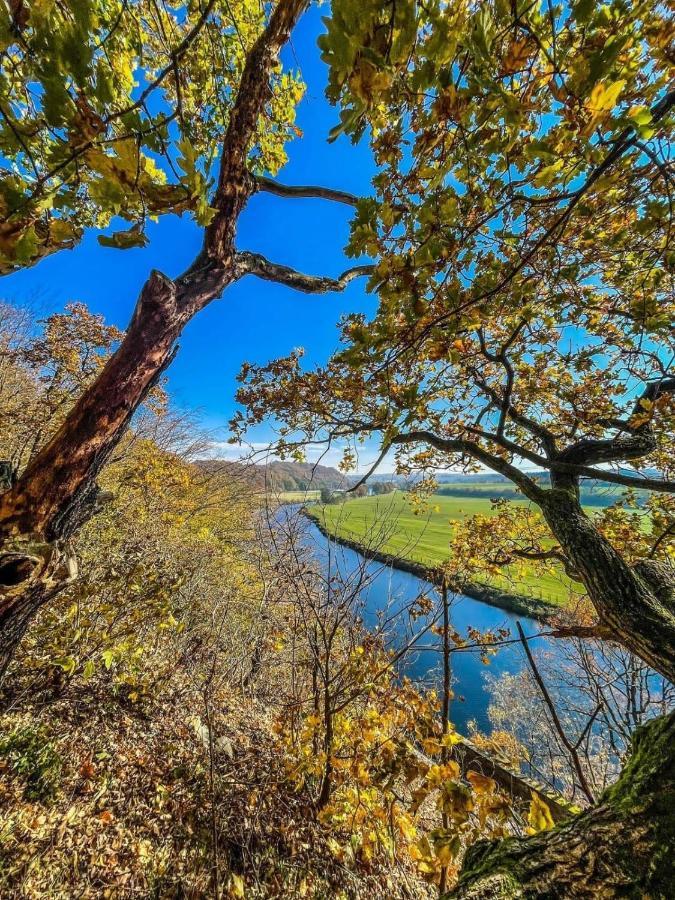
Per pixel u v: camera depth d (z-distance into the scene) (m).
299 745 3.16
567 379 3.72
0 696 2.69
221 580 7.12
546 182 0.99
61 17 0.63
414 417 1.31
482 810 1.64
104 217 1.45
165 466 7.47
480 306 1.45
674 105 0.95
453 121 0.87
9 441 4.79
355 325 1.22
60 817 2.34
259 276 2.38
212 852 2.43
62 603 2.96
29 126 0.74
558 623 5.40
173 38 2.04
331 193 2.60
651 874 0.98
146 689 3.51
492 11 0.73
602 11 0.70
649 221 1.27
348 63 0.69
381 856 2.65
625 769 1.34
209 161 0.84
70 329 5.33
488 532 5.10
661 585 1.87
